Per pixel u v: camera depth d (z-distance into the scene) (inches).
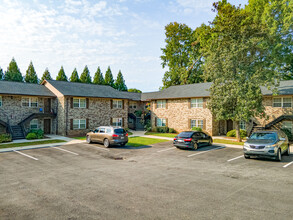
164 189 289.1
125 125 1307.8
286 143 543.5
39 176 358.9
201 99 1082.1
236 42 770.8
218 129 1067.3
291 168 412.5
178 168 413.1
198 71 1780.3
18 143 753.6
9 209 229.1
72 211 222.7
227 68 763.4
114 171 390.0
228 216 209.5
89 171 390.9
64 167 424.5
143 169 405.4
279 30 1103.0
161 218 205.2
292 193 274.8
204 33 1417.3
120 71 2859.3
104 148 665.6
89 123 1113.4
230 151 614.9
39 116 999.6
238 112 730.2
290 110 854.5
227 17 828.0
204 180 331.6
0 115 911.7
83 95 1069.8
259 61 924.6
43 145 714.2
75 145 722.8
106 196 264.1
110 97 1188.5
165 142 810.2
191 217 207.2
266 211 221.0
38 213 219.0
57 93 1058.7
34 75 2386.8
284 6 1055.0
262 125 922.1
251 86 706.8
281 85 953.5
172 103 1219.2
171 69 1870.1
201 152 598.2
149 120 1477.6
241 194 270.7
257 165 438.6
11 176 359.9
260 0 1243.8
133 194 270.1
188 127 1128.8
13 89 960.9
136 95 1660.9
